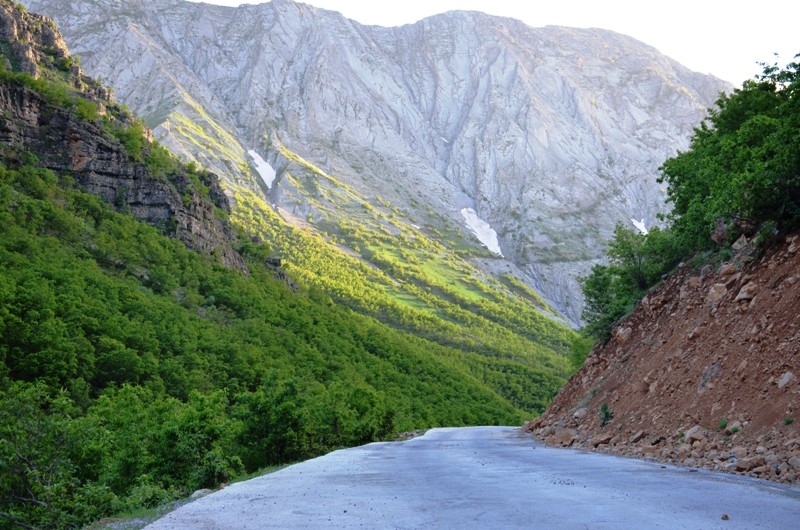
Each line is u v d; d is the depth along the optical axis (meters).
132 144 106.25
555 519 11.52
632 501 13.34
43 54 120.25
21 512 18.86
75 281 69.75
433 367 119.88
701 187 38.28
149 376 58.44
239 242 132.62
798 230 26.44
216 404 32.59
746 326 24.84
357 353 102.31
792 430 18.16
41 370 50.66
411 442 42.66
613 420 32.38
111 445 26.48
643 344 36.59
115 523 14.90
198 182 129.38
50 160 96.94
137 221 100.94
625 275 46.03
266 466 32.31
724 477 16.70
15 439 19.78
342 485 18.09
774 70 31.50
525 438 44.06
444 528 11.03
